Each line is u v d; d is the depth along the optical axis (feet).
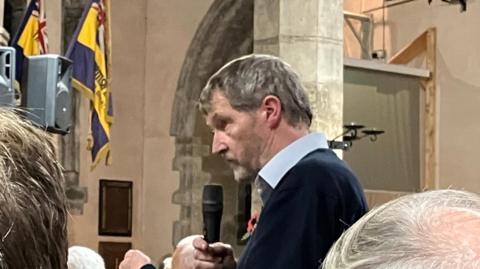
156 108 53.57
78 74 36.55
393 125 47.78
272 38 33.91
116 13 52.85
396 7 53.98
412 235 3.26
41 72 14.24
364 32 55.06
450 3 49.85
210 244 10.69
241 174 10.52
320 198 9.27
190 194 53.52
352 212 9.38
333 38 34.01
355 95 45.96
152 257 53.11
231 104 10.30
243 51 54.08
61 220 3.65
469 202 3.63
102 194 51.49
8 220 3.37
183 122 53.52
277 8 33.73
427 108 49.96
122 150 52.60
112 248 51.88
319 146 10.08
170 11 53.83
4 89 13.69
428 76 50.39
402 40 53.52
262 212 9.52
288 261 9.09
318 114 33.50
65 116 14.49
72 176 49.75
